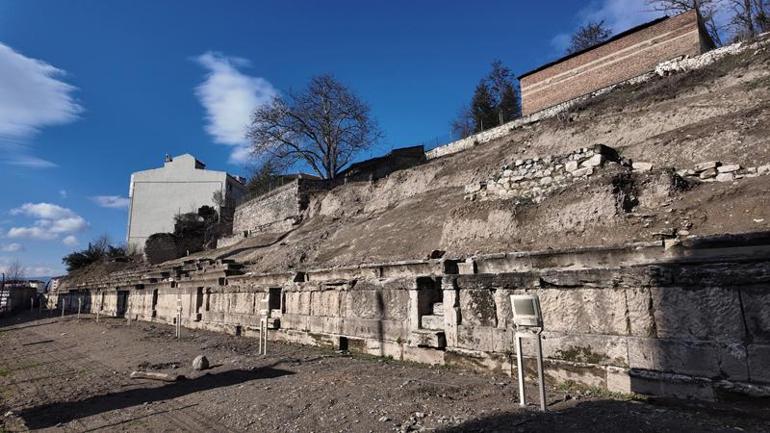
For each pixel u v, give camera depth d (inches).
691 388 262.7
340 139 1982.0
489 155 1046.4
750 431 219.3
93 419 336.5
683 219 430.6
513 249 520.1
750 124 559.8
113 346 789.2
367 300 524.1
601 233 465.4
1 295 2790.4
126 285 1606.8
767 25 1266.0
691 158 582.6
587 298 319.9
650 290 287.7
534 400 292.4
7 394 451.8
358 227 1011.9
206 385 422.0
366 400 315.6
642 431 223.0
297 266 901.2
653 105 863.7
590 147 565.0
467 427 248.5
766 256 246.4
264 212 1715.1
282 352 582.6
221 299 915.4
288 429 273.6
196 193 2881.4
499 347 370.9
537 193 605.6
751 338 245.9
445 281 422.3
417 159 1544.0
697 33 1087.0
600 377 306.3
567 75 1344.7
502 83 2354.8
